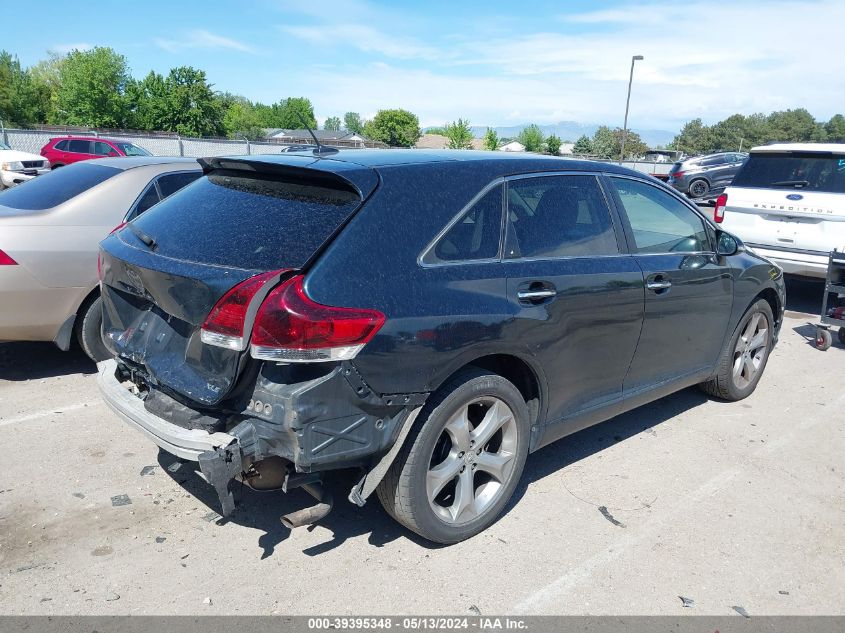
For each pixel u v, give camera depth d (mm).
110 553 3229
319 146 3742
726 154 27453
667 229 4387
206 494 3783
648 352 4223
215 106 59594
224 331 2697
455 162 3377
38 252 4926
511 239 3416
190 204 3395
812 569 3316
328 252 2789
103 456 4145
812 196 8008
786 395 5656
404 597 2998
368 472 3000
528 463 4328
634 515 3740
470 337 3088
